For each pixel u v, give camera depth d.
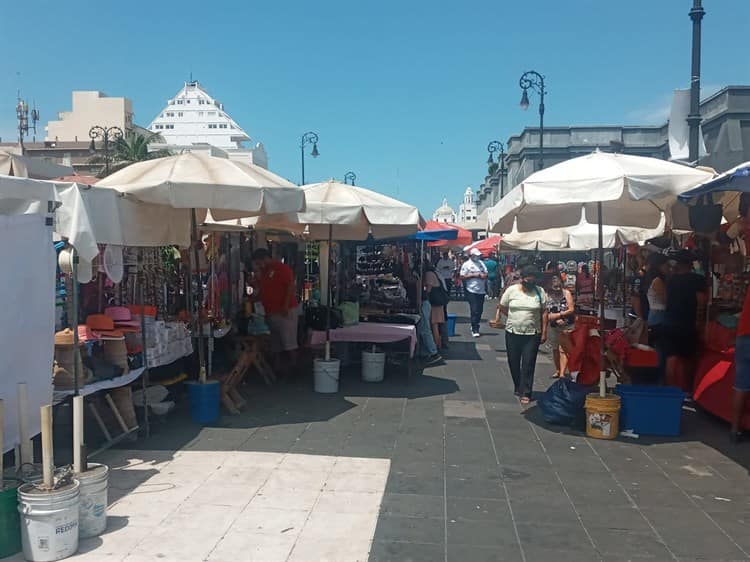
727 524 4.75
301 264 16.45
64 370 5.59
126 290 7.64
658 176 6.23
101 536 4.43
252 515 4.80
